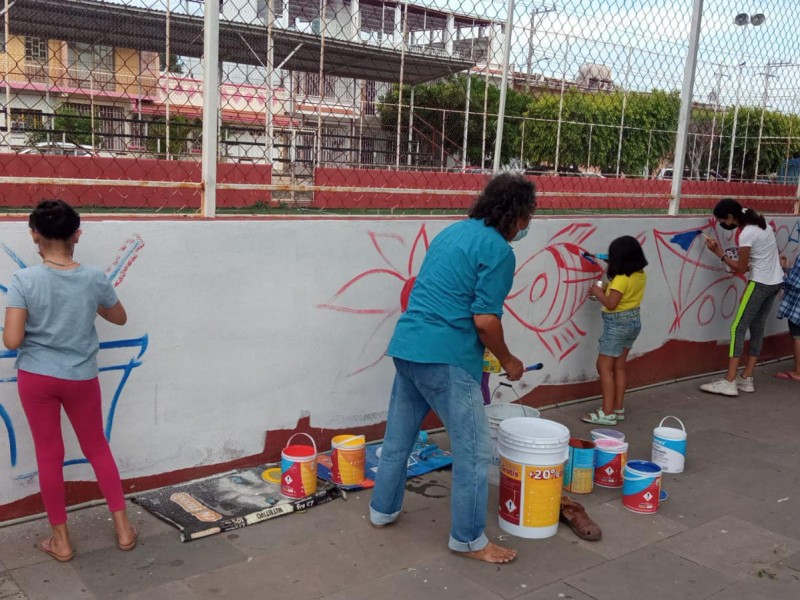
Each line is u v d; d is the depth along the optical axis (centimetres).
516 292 476
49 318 264
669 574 293
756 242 555
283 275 369
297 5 1005
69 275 269
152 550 295
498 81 933
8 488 306
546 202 638
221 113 905
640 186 658
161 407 341
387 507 322
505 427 338
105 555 289
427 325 292
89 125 851
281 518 331
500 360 298
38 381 265
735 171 1032
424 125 1335
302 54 1173
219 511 327
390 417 321
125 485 337
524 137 1001
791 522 348
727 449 453
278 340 374
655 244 560
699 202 687
